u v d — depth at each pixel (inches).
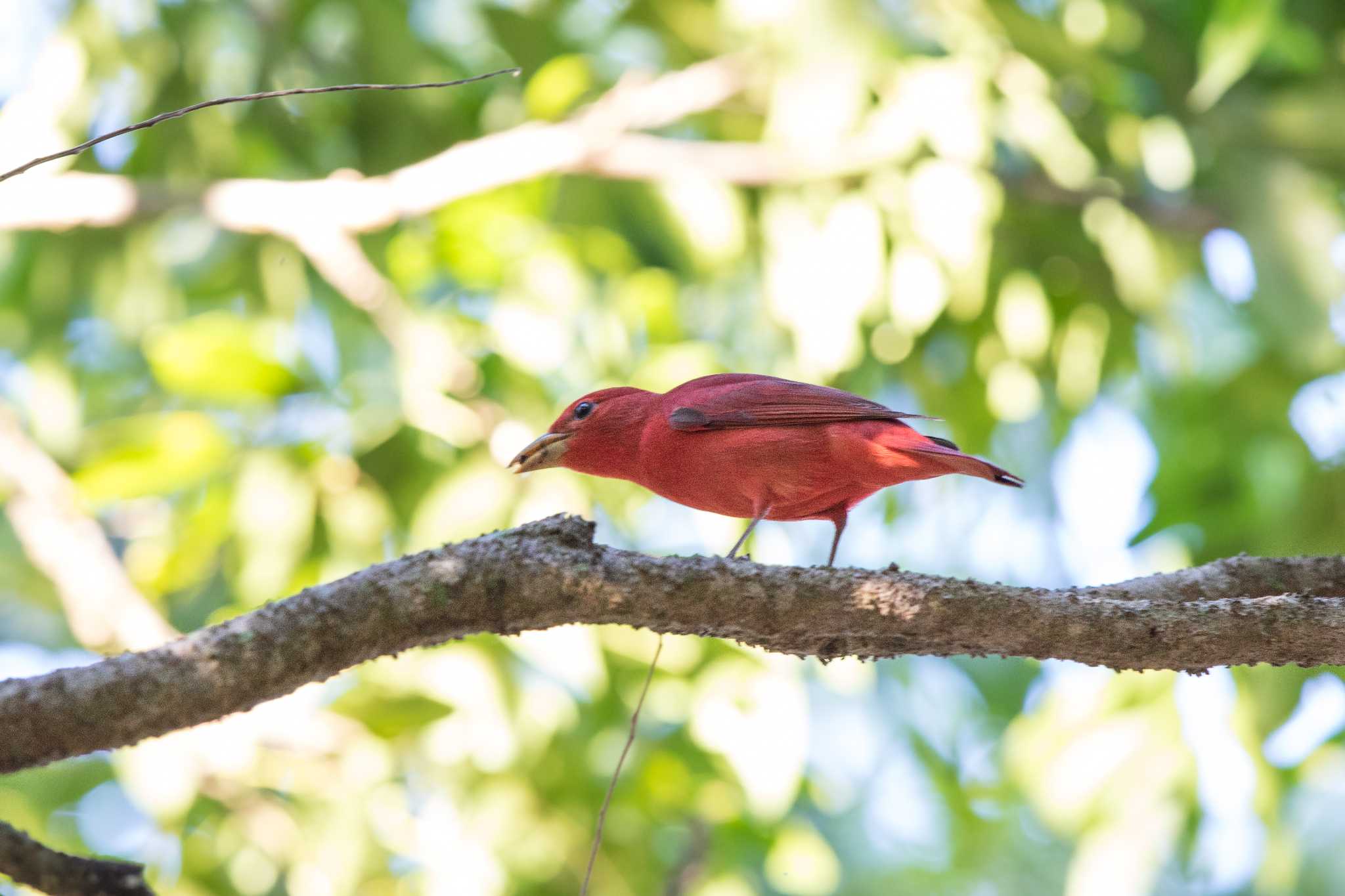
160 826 434.9
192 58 550.0
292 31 559.8
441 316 519.2
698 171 531.5
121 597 482.6
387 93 573.9
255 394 486.9
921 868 713.0
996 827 694.5
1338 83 540.4
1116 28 535.2
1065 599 228.1
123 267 572.1
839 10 485.1
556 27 575.8
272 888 465.4
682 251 553.0
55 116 531.5
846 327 492.7
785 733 470.6
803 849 503.5
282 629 191.8
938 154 504.1
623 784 476.4
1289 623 227.8
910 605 223.1
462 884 448.1
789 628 222.5
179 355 482.6
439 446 495.8
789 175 522.9
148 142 573.3
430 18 585.3
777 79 488.7
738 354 561.0
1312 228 522.0
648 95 537.6
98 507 511.2
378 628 198.8
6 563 597.9
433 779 470.6
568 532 215.9
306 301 559.8
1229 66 438.9
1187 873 565.3
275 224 507.8
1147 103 558.3
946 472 295.7
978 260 500.7
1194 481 567.2
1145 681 530.0
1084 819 523.5
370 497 491.8
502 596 207.2
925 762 697.0
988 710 713.6
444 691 450.0
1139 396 612.7
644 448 323.9
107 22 538.9
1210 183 564.1
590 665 438.9
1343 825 637.9
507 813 459.8
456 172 518.6
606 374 513.3
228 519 494.6
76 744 180.2
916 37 502.0
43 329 573.0
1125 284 536.7
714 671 476.1
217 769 445.1
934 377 580.4
